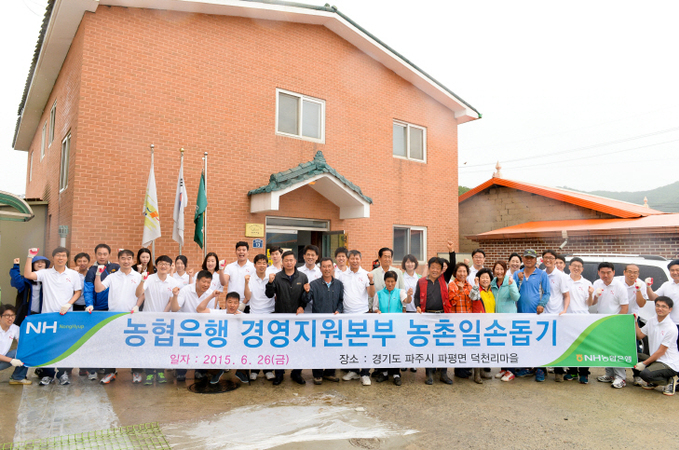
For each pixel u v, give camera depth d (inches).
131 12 310.2
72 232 282.2
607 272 233.5
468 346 226.1
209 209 333.4
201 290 217.5
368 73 433.1
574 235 423.5
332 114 405.1
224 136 343.3
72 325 205.5
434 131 483.2
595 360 225.6
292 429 165.5
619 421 178.9
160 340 210.7
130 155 304.5
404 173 452.8
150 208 286.5
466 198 608.1
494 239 501.0
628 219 435.5
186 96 328.5
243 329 215.3
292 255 218.5
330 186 363.3
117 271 214.5
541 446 155.6
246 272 238.2
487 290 242.1
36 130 571.2
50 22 309.4
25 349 201.3
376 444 154.6
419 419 177.8
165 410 180.9
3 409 177.2
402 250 452.4
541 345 228.1
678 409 193.6
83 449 144.8
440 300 228.4
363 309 231.8
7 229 404.8
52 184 400.5
